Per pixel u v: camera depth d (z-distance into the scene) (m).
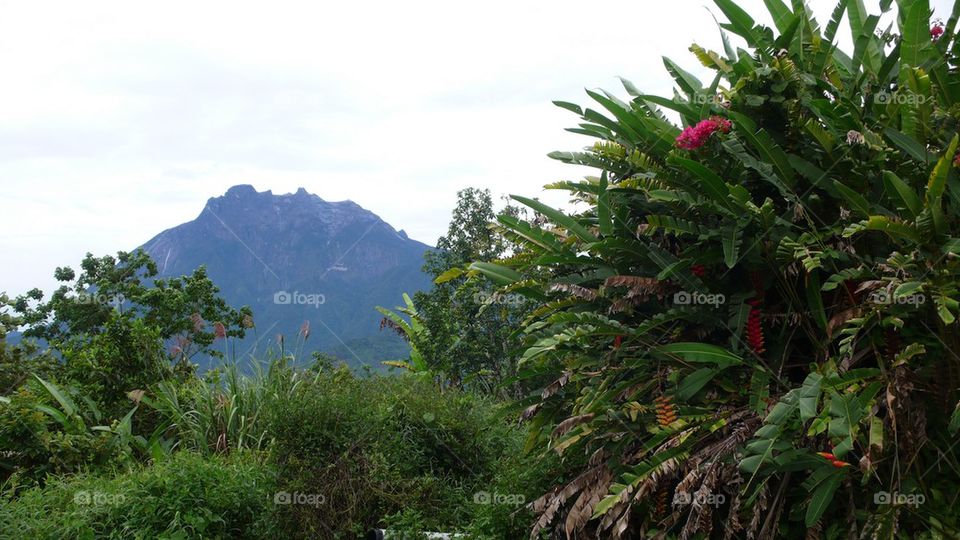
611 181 4.16
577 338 3.64
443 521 4.78
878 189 3.28
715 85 3.92
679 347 3.31
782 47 3.53
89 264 22.34
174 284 18.94
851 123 3.24
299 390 5.34
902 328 3.00
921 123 3.12
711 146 3.51
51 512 4.78
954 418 2.76
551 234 4.07
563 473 4.21
